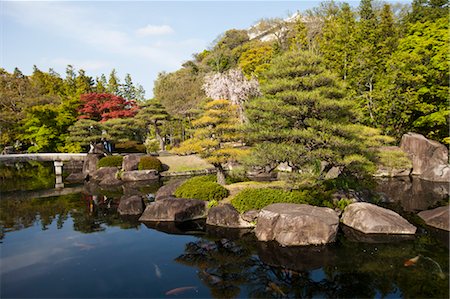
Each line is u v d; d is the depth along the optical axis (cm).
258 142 1327
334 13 4056
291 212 1059
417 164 2370
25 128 3634
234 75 2545
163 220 1314
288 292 725
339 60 3019
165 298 703
